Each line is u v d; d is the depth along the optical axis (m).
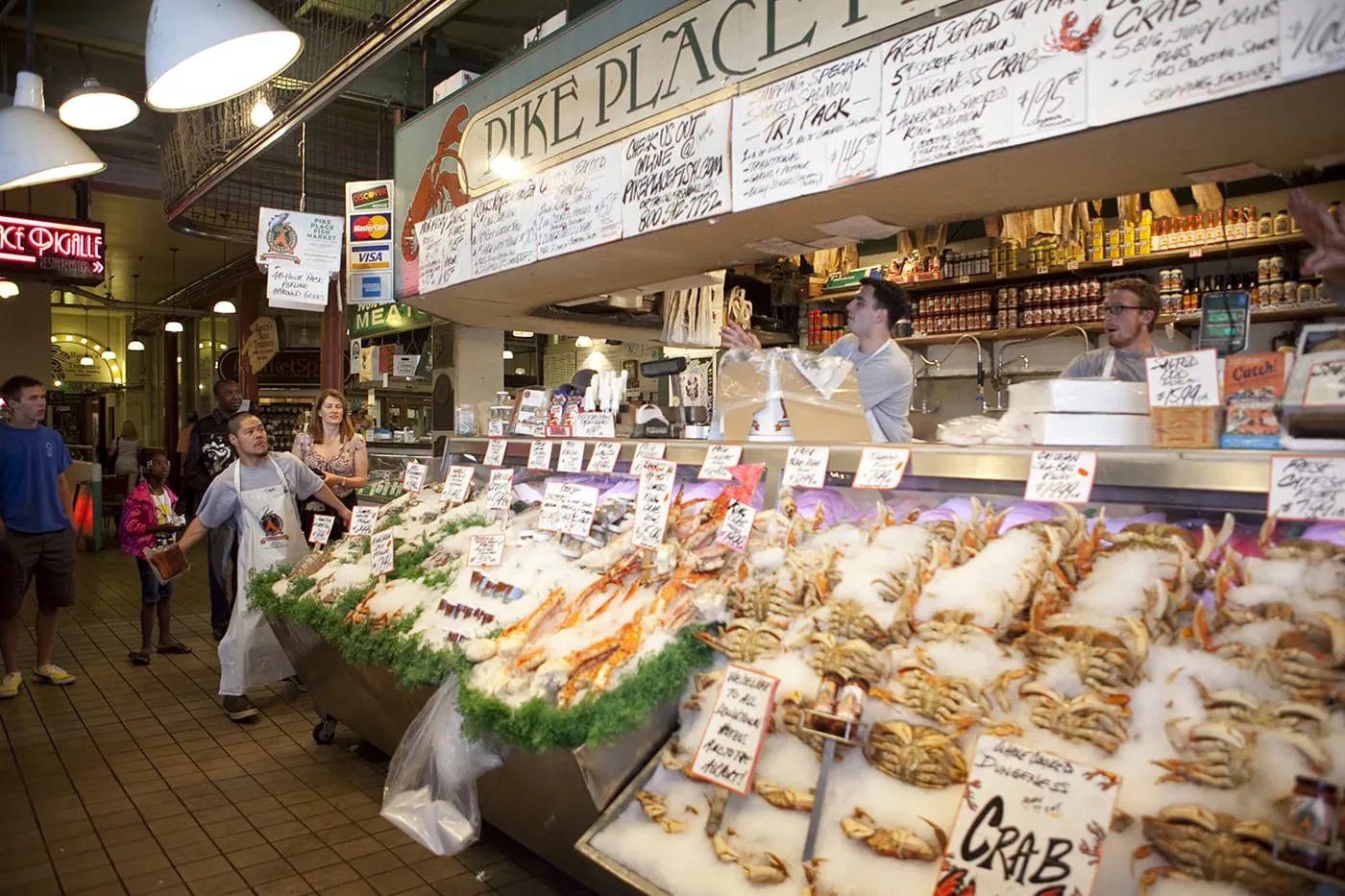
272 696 4.91
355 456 6.00
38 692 4.97
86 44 7.60
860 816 1.82
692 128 3.10
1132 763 1.56
